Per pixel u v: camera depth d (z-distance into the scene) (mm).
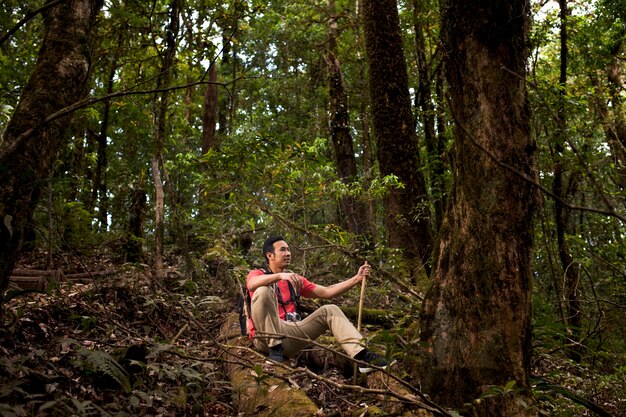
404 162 7625
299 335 3891
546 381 3547
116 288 4910
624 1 8977
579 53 10289
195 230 6531
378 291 5906
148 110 8125
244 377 3549
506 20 3223
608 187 7773
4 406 2033
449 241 3404
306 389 3664
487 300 3109
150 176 12836
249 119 15562
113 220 9734
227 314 5469
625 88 10852
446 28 3428
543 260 7227
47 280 5051
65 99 3162
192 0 7363
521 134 3236
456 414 2561
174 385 3453
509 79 3246
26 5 7637
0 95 5715
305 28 12836
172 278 6023
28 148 2859
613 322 5324
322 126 13945
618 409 4016
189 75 10344
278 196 6176
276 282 4043
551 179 6676
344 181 10031
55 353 3461
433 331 3250
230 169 5766
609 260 7023
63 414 2408
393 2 8125
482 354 3035
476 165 3252
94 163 11344
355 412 3068
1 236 2674
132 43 7465
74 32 3355
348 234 6422
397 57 7992
